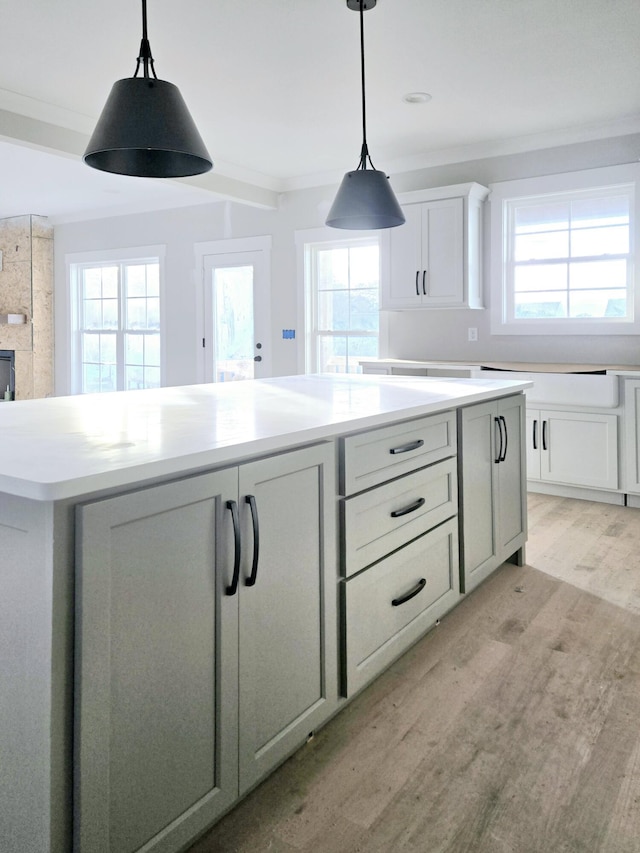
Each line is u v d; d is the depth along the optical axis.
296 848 1.37
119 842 1.14
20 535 1.07
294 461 1.54
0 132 3.87
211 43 3.17
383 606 1.95
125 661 1.14
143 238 6.88
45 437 1.38
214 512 1.32
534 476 4.46
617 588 2.79
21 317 7.50
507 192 4.85
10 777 1.12
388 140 4.74
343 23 2.98
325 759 1.67
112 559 1.11
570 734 1.77
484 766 1.64
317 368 6.01
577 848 1.37
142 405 1.97
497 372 4.48
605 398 4.08
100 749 1.10
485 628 2.42
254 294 6.23
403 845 1.38
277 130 4.49
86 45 3.20
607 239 4.57
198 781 1.31
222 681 1.35
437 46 3.23
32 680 1.07
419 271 4.96
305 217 5.83
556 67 3.50
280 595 1.52
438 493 2.26
